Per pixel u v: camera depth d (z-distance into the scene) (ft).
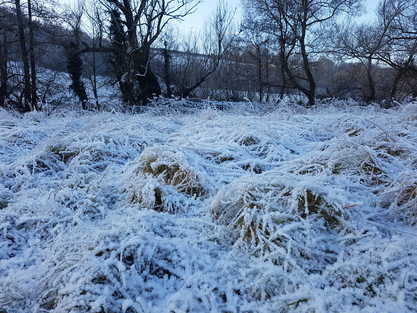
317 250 7.00
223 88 56.90
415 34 47.75
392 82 56.18
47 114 25.76
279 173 9.13
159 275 6.75
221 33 48.67
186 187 10.22
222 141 13.32
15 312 6.24
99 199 10.16
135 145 15.24
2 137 16.06
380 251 6.62
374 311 5.31
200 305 5.92
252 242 7.36
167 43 49.62
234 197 8.40
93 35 51.49
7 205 10.43
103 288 6.02
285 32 53.62
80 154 13.38
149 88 40.52
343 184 9.15
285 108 21.49
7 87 38.58
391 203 8.73
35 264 7.68
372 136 12.23
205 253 7.24
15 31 39.24
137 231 7.25
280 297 5.82
